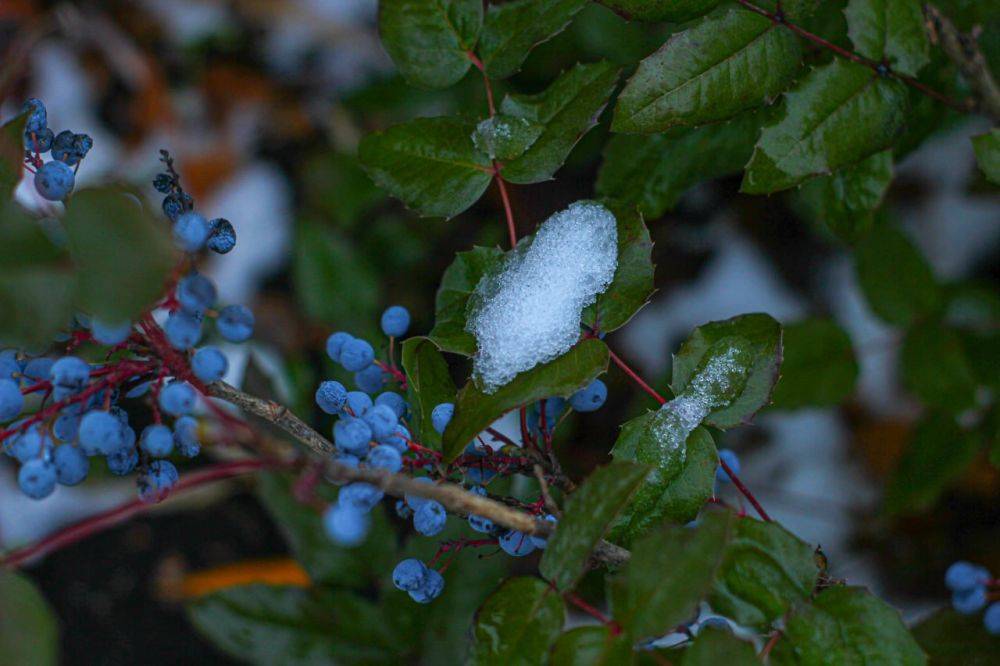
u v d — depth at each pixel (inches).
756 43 32.2
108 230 28.7
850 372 38.4
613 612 29.8
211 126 52.4
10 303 29.0
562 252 31.7
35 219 29.4
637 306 31.5
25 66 52.2
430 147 32.5
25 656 29.1
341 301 40.7
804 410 38.4
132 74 52.8
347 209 45.8
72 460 29.7
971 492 42.3
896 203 46.1
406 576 31.1
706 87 32.0
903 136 35.6
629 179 35.8
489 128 32.4
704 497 31.4
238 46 53.9
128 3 54.2
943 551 41.6
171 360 30.0
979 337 38.7
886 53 32.6
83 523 29.5
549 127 32.3
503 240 44.3
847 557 42.4
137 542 44.3
